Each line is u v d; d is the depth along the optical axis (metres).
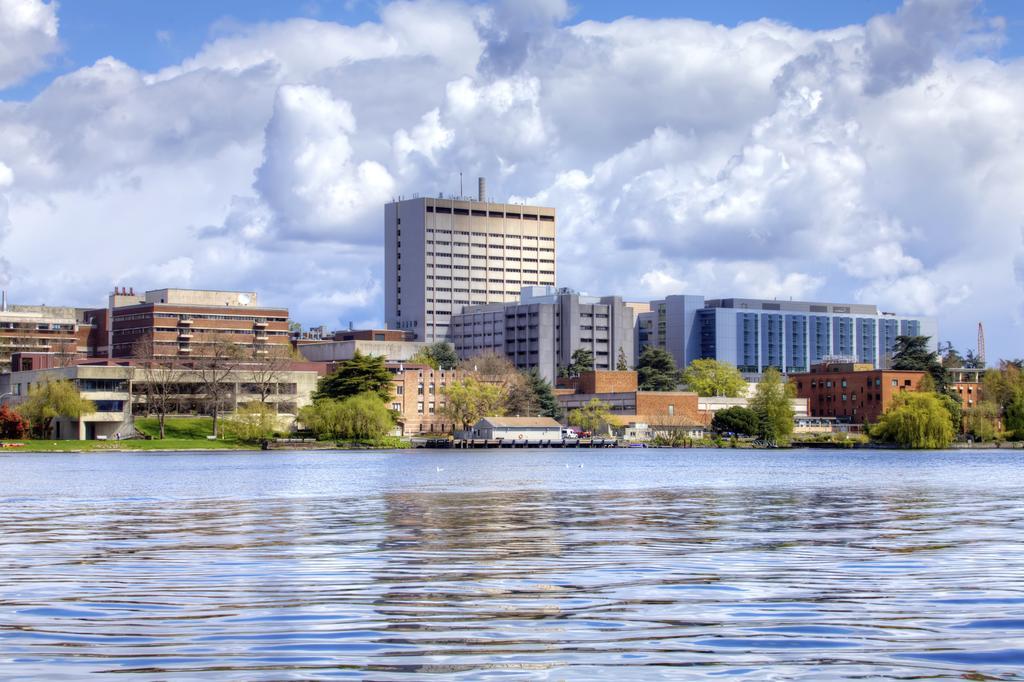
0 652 27.61
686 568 42.62
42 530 60.38
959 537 54.56
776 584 38.25
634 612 32.81
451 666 26.14
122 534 57.66
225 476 133.88
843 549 49.12
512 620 31.61
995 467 162.38
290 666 26.16
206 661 26.64
